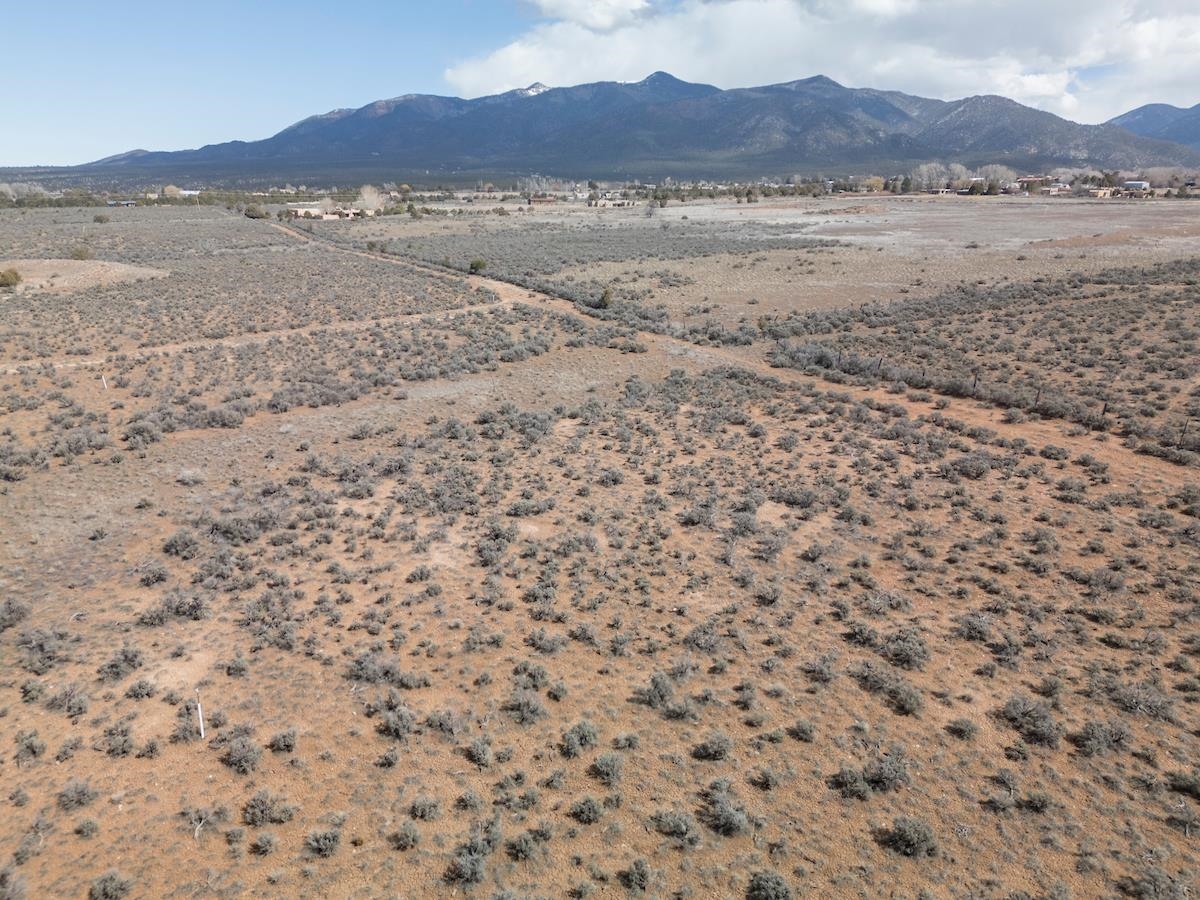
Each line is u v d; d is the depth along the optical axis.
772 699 19.42
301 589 24.47
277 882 14.24
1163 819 15.42
